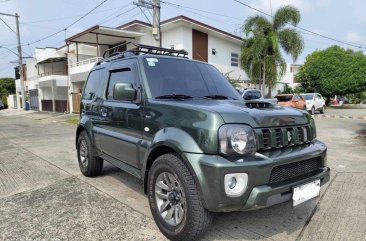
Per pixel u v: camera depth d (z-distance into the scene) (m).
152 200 3.34
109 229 3.42
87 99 5.30
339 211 3.87
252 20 24.08
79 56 27.38
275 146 2.95
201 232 2.91
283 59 24.00
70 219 3.68
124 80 4.16
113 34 22.28
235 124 2.78
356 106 40.31
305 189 3.02
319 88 35.72
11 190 4.82
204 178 2.71
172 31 22.64
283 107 3.53
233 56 27.62
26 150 8.45
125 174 5.57
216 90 4.17
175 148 2.95
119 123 4.09
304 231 3.35
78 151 5.65
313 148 3.25
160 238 3.21
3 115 28.94
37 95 34.59
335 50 36.28
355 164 6.35
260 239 3.18
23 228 3.46
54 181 5.25
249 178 2.67
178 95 3.68
